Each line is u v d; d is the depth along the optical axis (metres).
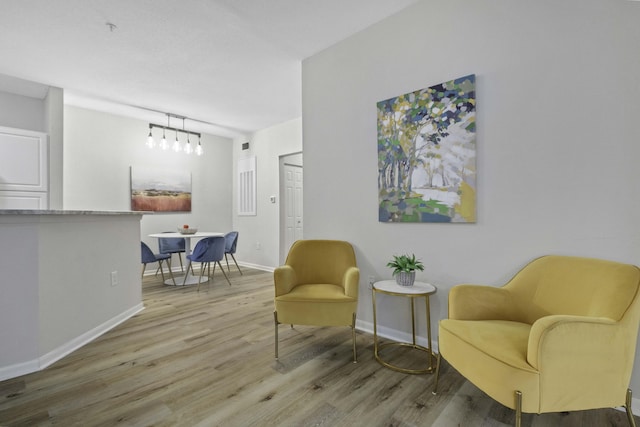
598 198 1.66
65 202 4.38
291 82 3.70
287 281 2.28
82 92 3.96
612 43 1.63
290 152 5.18
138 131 5.07
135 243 3.11
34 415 1.51
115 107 4.52
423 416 1.52
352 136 2.75
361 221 2.68
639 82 1.56
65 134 4.39
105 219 2.65
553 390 1.18
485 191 2.03
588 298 1.44
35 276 1.97
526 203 1.88
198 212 5.79
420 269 2.15
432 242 2.27
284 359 2.12
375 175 2.58
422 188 2.29
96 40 2.80
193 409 1.57
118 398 1.66
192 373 1.92
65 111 4.39
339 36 2.78
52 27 2.60
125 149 4.93
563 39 1.77
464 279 2.12
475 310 1.69
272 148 5.49
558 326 1.19
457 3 2.16
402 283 2.09
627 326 1.27
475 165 2.06
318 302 2.10
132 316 2.98
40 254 2.00
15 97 3.95
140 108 4.56
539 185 1.84
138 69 3.36
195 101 4.29
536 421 1.50
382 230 2.55
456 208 2.13
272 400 1.65
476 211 2.06
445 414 1.54
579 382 1.21
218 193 6.08
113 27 2.61
